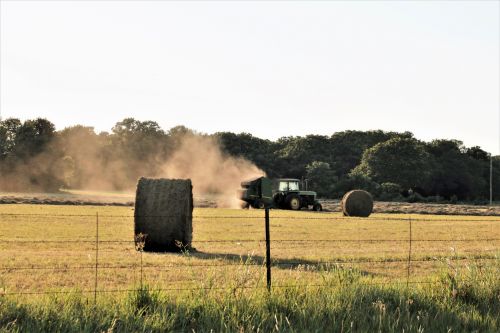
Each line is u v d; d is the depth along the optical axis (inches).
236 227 1577.3
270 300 470.3
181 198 1026.7
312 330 423.8
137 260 837.8
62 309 428.1
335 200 4404.5
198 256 917.2
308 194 2817.4
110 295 479.2
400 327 441.1
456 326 447.8
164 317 423.8
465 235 1434.5
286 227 1617.9
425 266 814.5
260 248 1052.5
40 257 856.9
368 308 470.3
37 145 5068.9
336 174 6087.6
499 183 6688.0
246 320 429.7
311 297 482.0
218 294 473.1
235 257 901.8
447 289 533.3
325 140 6584.6
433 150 6579.7
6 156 5064.0
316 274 662.5
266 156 6186.0
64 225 1496.1
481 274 568.7
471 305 499.2
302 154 6225.4
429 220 2057.1
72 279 668.7
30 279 661.9
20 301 439.2
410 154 5920.3
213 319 434.3
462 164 6417.3
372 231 1525.6
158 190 1030.4
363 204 2346.2
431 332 438.0
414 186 5910.4
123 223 1594.5
